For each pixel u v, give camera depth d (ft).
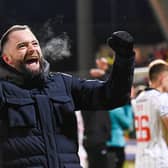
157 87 43.65
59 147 23.86
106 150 61.52
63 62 27.73
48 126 23.86
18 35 24.41
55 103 24.16
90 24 96.63
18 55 24.32
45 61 24.77
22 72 24.32
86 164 61.05
